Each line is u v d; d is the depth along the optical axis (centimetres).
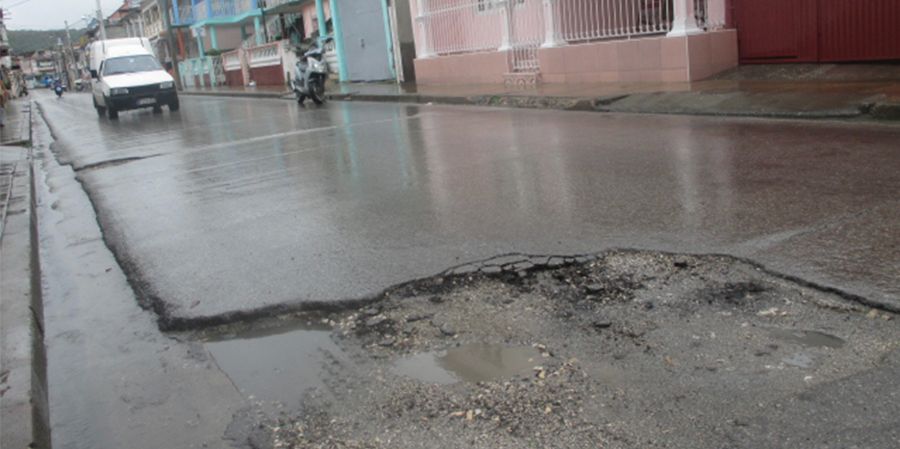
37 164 1231
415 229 543
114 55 2227
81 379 367
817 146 707
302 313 410
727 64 1239
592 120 1043
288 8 3222
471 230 525
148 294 471
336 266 474
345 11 2342
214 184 822
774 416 269
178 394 338
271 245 543
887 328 324
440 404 301
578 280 416
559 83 1475
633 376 307
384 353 353
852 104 853
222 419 311
